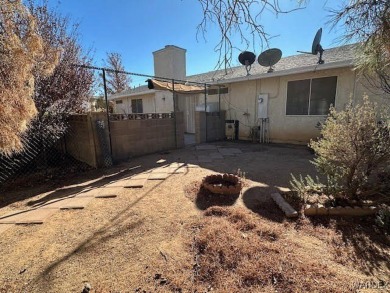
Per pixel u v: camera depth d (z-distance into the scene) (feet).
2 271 6.38
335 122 10.31
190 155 22.35
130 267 6.43
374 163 9.46
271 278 5.82
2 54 6.64
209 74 44.70
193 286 5.70
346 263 6.47
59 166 18.17
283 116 28.78
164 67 40.96
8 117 6.75
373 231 8.25
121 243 7.59
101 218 9.43
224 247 6.96
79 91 20.15
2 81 6.63
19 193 12.86
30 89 7.60
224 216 9.30
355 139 9.42
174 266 6.42
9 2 6.77
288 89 27.89
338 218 9.20
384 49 7.99
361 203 9.93
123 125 20.33
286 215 9.34
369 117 9.36
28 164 16.31
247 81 31.91
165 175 15.48
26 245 7.61
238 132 33.88
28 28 7.48
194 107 40.63
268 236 7.84
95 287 5.72
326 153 10.36
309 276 5.85
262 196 11.51
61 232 8.39
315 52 24.07
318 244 7.42
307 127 26.81
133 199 11.42
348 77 23.02
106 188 13.12
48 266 6.53
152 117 23.02
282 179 14.26
